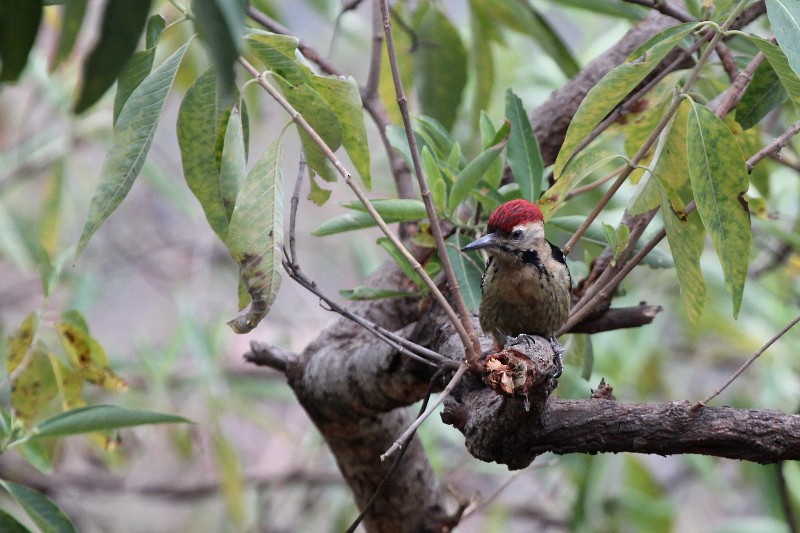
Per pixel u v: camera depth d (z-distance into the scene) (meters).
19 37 3.81
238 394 12.85
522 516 13.18
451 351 6.90
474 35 10.29
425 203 6.11
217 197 6.40
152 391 11.65
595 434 5.76
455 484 12.78
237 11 3.67
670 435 5.67
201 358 11.73
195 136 6.26
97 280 12.83
